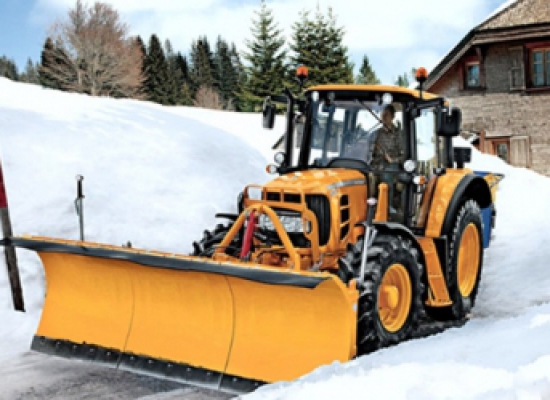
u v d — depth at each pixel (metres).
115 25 34.56
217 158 11.16
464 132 24.41
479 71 24.44
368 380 4.32
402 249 5.96
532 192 15.19
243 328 5.48
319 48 32.06
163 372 5.62
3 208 7.14
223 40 56.75
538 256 9.62
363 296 5.42
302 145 6.95
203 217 9.51
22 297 7.10
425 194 7.01
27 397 5.29
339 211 6.14
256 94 34.97
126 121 11.39
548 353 4.58
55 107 11.45
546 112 23.33
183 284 5.64
